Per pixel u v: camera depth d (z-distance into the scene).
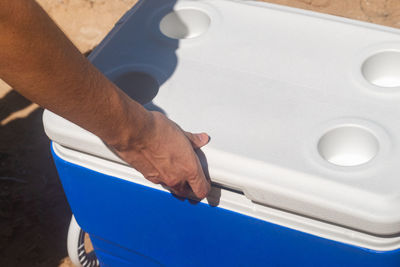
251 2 1.34
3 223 1.88
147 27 1.29
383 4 2.54
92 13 2.68
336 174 0.96
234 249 1.10
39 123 2.23
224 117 1.08
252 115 1.08
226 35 1.26
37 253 1.80
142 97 1.24
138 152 0.95
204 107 1.11
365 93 1.11
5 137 2.17
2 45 0.74
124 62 1.21
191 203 1.07
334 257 1.00
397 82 1.20
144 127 0.92
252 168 0.98
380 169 0.96
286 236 1.01
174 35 1.36
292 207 0.97
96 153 1.08
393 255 0.95
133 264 1.32
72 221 1.49
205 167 1.01
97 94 0.85
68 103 0.84
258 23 1.28
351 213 0.92
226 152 1.01
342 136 1.06
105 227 1.25
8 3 0.72
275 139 1.03
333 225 0.97
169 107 1.11
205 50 1.23
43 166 2.05
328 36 1.24
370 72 1.20
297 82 1.14
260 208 1.01
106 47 1.25
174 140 0.95
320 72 1.16
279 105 1.10
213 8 1.32
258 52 1.21
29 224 1.87
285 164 0.98
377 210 0.91
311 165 0.98
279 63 1.19
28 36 0.75
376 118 1.05
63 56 0.80
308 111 1.08
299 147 1.01
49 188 1.98
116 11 2.68
